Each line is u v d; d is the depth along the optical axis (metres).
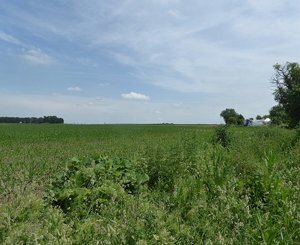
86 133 38.91
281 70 68.94
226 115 109.94
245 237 5.32
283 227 5.61
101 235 4.87
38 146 19.05
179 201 6.82
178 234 5.16
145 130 53.38
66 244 4.46
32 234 4.37
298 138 16.77
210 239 5.21
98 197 6.64
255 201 7.10
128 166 8.83
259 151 12.96
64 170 8.06
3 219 4.66
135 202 6.30
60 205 6.57
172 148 10.48
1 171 9.64
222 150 13.34
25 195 6.22
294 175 8.56
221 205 6.25
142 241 4.45
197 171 9.09
